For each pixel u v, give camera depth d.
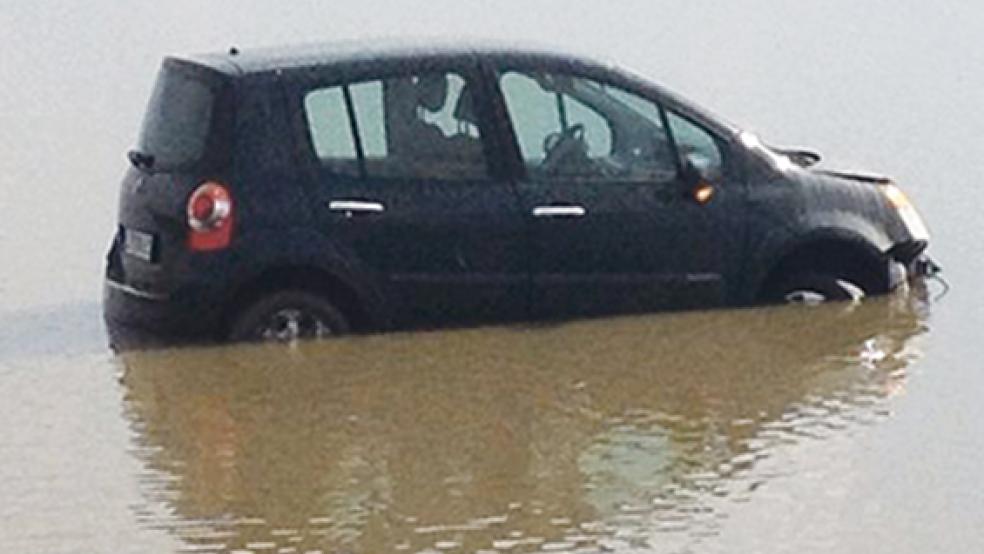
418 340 18.36
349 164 18.36
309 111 18.33
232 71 18.38
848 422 15.82
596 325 18.78
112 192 25.69
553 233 18.70
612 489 14.32
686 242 19.05
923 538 13.20
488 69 18.78
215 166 18.12
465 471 14.81
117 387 17.23
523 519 13.71
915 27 37.78
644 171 19.02
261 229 18.05
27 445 15.63
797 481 14.45
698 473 14.62
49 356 18.34
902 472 14.54
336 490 14.43
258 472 14.90
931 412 16.03
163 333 18.27
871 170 25.59
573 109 18.95
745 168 19.28
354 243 18.25
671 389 16.83
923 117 29.27
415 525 13.64
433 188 18.47
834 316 19.02
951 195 24.08
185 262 18.05
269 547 13.27
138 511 14.04
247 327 18.19
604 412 16.22
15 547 13.34
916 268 20.28
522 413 16.23
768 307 19.28
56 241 23.22
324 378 17.31
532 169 18.77
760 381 16.98
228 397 16.86
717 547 13.09
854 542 13.14
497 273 18.62
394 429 15.88
